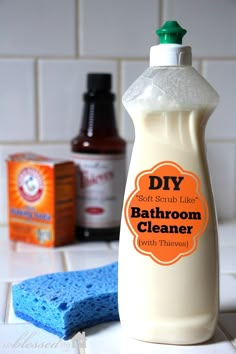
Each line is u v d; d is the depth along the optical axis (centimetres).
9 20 83
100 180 77
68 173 76
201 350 46
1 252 73
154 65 48
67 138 87
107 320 52
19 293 52
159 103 46
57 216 75
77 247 76
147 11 85
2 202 88
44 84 86
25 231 78
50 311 49
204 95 46
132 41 86
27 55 85
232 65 88
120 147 77
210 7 86
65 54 85
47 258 71
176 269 46
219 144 89
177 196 47
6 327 50
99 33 85
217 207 91
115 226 79
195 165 47
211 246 47
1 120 86
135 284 47
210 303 47
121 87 87
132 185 47
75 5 84
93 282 54
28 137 87
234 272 65
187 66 48
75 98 87
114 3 85
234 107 89
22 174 76
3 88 85
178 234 46
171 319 47
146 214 47
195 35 87
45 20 84
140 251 47
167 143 47
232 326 51
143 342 47
